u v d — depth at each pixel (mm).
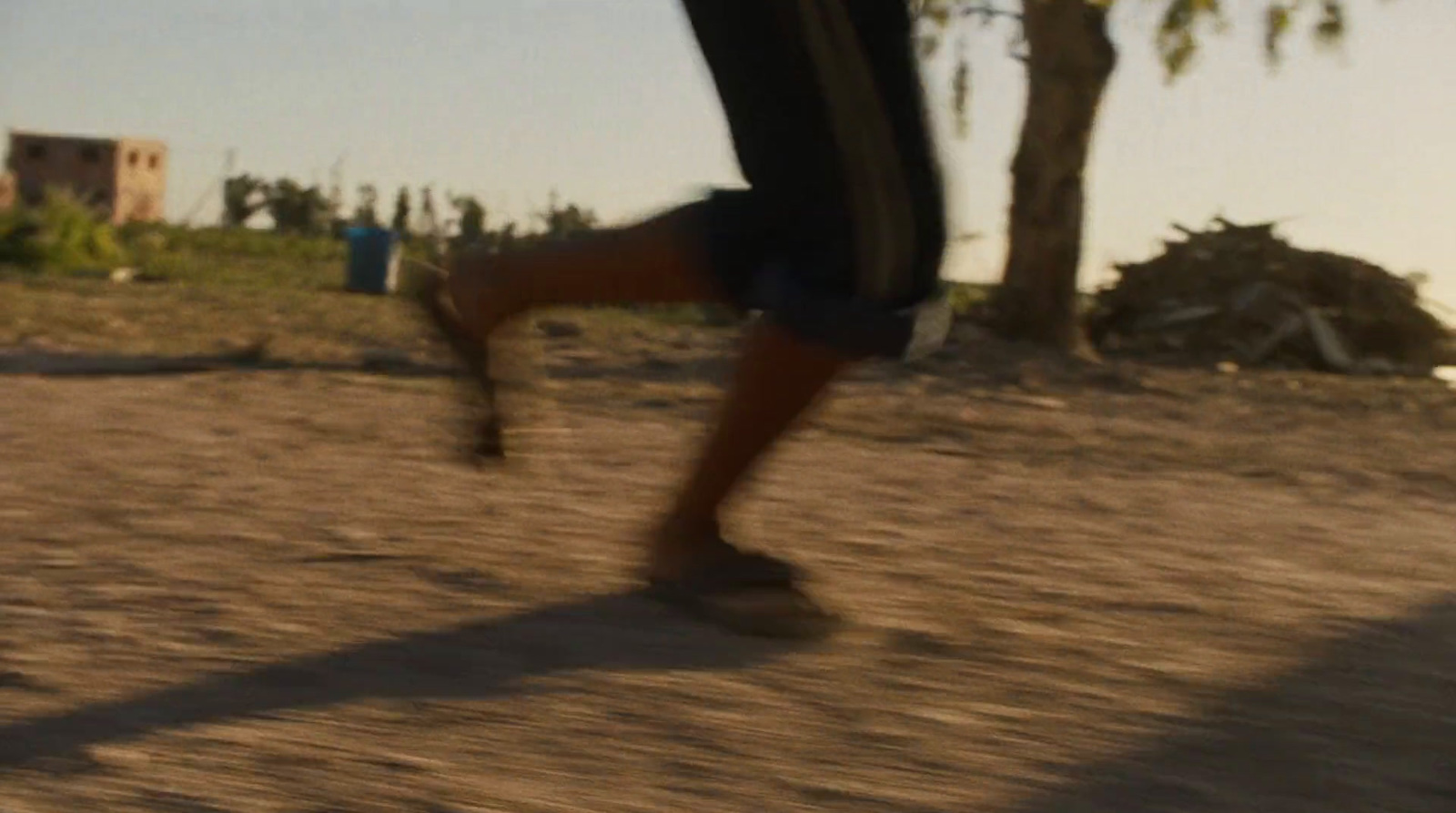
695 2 2650
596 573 3178
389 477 4164
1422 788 2229
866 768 2227
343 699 2412
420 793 2090
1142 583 3320
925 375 8562
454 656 2623
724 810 2078
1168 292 13469
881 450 5297
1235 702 2549
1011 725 2410
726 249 2736
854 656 2711
